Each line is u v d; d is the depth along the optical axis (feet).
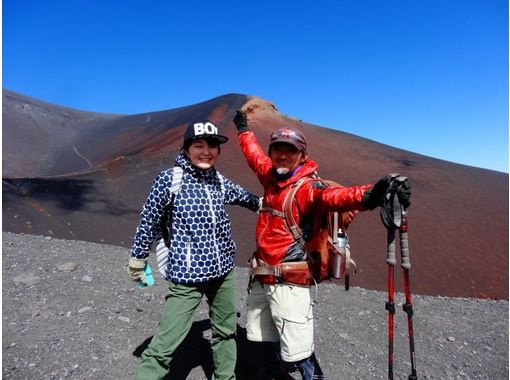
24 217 30.55
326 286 18.10
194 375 9.33
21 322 10.71
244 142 9.71
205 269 7.32
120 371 9.03
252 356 10.52
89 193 39.01
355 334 12.98
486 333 14.14
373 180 58.95
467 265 39.63
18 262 15.65
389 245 6.72
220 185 7.97
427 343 12.78
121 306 12.76
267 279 7.84
